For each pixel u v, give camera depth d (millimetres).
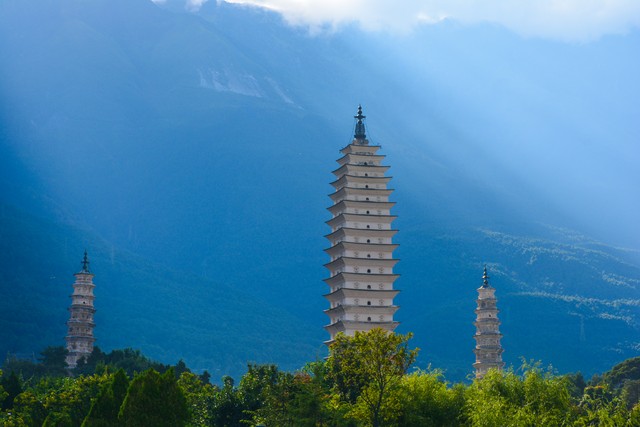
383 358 155750
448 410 153625
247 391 182500
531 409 151250
